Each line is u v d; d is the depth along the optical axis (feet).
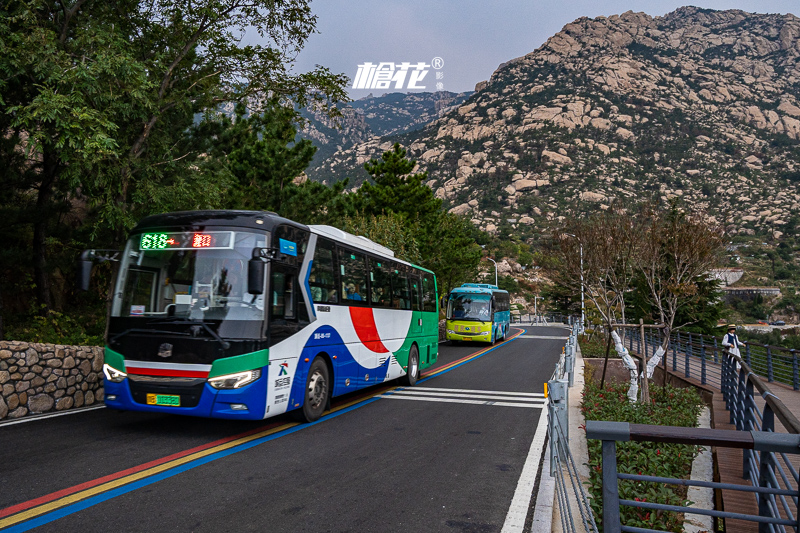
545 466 22.00
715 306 100.12
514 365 66.64
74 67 33.17
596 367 74.59
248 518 15.51
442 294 125.90
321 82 48.78
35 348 28.35
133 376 24.13
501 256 437.99
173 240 25.31
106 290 55.62
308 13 46.55
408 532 14.94
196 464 20.75
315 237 29.89
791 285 382.01
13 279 46.65
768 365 57.88
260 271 22.99
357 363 34.88
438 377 53.16
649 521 16.57
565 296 206.90
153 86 37.76
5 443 22.43
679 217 43.29
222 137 53.52
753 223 556.10
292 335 26.66
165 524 14.87
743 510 17.25
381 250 41.37
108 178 37.83
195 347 23.53
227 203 60.70
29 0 35.55
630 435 7.63
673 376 66.49
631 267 52.39
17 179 41.24
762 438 7.22
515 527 15.53
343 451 23.59
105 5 44.45
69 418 27.71
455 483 19.54
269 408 24.58
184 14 44.86
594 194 635.66
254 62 47.75
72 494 16.88
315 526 15.10
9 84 36.40
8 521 14.71
